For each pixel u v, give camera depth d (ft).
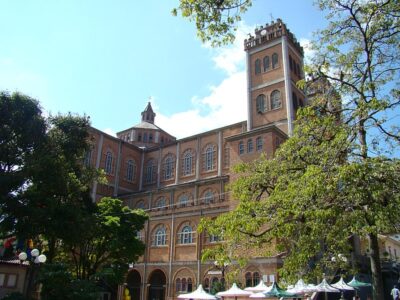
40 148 88.53
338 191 39.14
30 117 87.45
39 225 82.84
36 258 78.74
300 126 51.70
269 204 46.96
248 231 47.29
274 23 187.42
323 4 48.93
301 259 43.47
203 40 36.09
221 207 146.00
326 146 43.68
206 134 202.49
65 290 83.51
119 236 113.80
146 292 155.84
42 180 83.35
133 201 198.08
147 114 280.51
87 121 102.06
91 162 195.62
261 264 123.13
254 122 177.78
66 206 85.40
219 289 116.37
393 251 197.57
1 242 101.81
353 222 39.27
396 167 37.55
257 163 63.62
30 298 91.56
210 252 51.67
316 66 50.52
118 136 262.47
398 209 36.19
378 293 40.47
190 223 154.20
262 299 101.96
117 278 112.47
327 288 75.72
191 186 179.11
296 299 92.12
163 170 215.51
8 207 80.48
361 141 42.86
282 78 174.60
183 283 146.20
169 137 262.06
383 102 39.34
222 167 188.65
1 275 97.71
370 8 46.21
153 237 164.66
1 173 80.02
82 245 103.09
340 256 49.96
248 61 190.70
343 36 49.24
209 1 33.78
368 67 46.93
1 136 83.05
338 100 48.67
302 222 43.50
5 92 86.89
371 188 35.94
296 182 43.88
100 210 116.47
